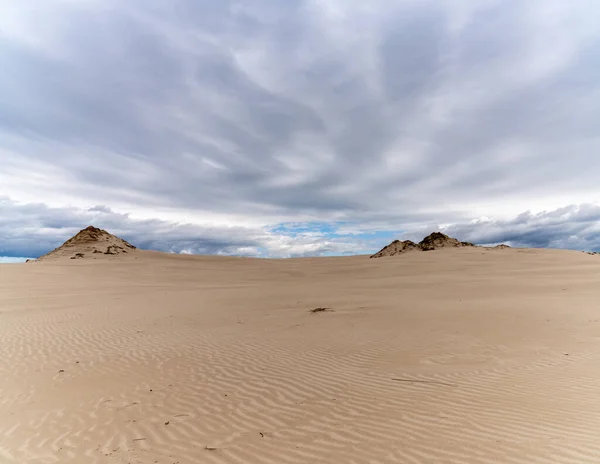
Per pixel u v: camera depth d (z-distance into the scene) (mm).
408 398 5871
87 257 70625
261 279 45219
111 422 5453
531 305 15562
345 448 4453
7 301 21297
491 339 9828
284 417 5434
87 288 31000
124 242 87750
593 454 3926
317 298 20562
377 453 4281
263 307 17359
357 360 8219
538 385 6215
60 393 6676
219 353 9133
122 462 4352
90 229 85500
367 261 68312
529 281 27016
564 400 5496
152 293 25625
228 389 6691
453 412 5238
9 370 8117
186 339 10766
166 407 5957
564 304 15664
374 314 14320
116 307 17938
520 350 8648
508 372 7016
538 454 4004
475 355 8336
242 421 5367
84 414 5746
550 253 54125
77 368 8188
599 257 47281
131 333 11734
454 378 6750
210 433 5043
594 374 6695
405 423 4992
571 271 34062
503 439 4387
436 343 9531
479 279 30109
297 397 6184
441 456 4113
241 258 89000
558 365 7367
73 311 16641
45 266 53125
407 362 7934
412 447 4355
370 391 6270
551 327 11102
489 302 16906
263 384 6887
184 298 21875
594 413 4965
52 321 14031
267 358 8578
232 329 12117
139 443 4816
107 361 8672
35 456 4539
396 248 82500
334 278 44312
